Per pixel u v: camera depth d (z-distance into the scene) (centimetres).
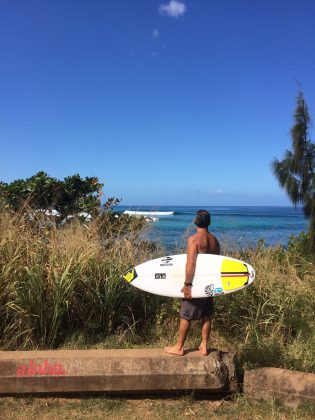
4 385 439
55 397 449
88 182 1019
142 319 636
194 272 471
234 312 622
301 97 946
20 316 564
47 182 959
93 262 630
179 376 444
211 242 495
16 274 589
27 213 744
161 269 509
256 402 442
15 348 555
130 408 435
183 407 437
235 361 475
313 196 946
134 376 441
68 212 959
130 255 684
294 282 707
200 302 464
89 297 603
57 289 564
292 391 434
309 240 942
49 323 569
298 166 947
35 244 634
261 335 583
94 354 461
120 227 759
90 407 432
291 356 508
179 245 737
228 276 472
